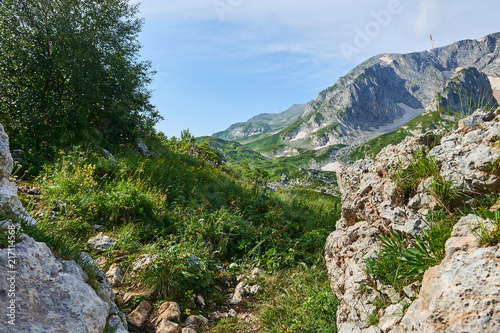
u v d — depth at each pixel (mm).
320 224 9398
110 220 6410
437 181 2641
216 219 7574
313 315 4094
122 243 5441
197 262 5277
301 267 6141
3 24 10727
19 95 10656
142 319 3857
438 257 2205
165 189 9195
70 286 2646
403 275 2430
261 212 9586
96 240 5387
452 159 2619
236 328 4156
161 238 6023
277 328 4000
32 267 2494
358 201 3518
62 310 2418
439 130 3000
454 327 1729
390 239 2947
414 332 2002
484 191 2408
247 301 4953
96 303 2758
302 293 4977
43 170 8242
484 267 1810
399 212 2881
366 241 3211
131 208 6797
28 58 10727
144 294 4316
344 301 3270
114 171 8805
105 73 12617
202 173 12188
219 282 5512
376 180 3395
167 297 4414
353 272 3133
